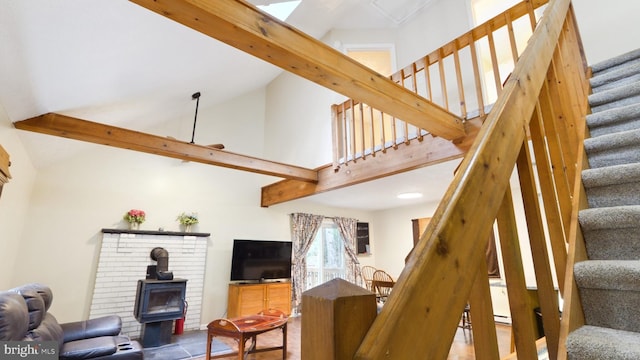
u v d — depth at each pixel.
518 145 0.93
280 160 6.67
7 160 2.77
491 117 0.88
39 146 3.83
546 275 0.95
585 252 1.33
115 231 4.73
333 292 0.51
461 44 2.98
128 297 4.68
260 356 3.89
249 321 3.72
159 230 5.13
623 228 1.26
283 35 1.69
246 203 6.20
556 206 1.20
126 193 5.03
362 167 4.11
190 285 5.26
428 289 0.56
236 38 1.58
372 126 4.02
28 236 4.21
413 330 0.51
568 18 2.41
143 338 4.16
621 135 1.63
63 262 4.39
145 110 4.70
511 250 0.82
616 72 2.39
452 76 4.97
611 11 3.66
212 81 5.13
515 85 1.03
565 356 0.95
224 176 6.04
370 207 7.52
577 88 2.22
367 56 6.27
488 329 0.68
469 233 0.67
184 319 5.00
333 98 5.75
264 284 5.59
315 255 7.00
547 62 1.41
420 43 5.57
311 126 6.09
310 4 5.38
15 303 1.94
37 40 2.12
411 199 6.46
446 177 4.66
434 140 3.32
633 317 1.05
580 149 1.72
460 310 0.60
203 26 1.49
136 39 2.81
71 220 4.54
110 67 3.02
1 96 2.51
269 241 6.00
